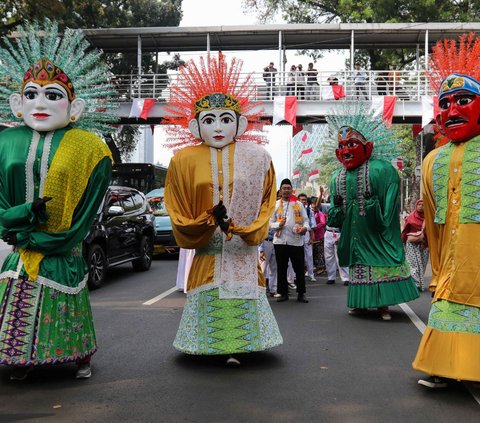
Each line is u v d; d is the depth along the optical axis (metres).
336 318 7.61
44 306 4.55
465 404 4.26
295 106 20.73
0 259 11.84
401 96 21.83
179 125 5.92
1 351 4.46
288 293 9.55
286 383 4.75
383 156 7.75
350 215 7.70
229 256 5.32
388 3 25.09
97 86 5.21
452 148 4.72
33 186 4.65
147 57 27.42
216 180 5.30
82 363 4.85
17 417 3.96
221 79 5.64
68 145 4.70
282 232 8.88
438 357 4.42
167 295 9.36
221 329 5.21
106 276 11.84
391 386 4.68
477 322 4.32
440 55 5.15
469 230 4.44
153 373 5.00
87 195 4.71
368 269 7.55
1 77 5.05
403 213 22.97
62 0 20.31
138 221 12.27
